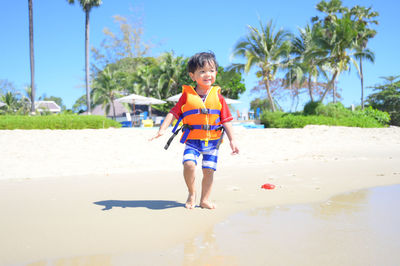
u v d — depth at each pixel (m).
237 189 3.75
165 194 3.59
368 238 1.97
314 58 27.67
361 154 8.00
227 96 37.75
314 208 2.80
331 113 21.97
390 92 39.44
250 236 2.06
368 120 22.02
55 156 7.99
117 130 12.41
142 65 41.66
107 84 33.59
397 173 4.69
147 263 1.65
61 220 2.49
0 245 1.94
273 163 6.43
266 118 23.06
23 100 36.53
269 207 2.87
